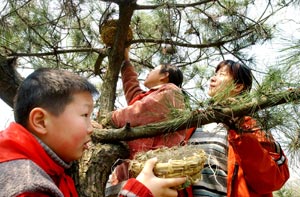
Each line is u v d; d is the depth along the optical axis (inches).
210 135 86.0
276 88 62.3
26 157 43.0
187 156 56.2
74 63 130.1
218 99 67.4
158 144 80.3
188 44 115.2
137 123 80.7
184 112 68.7
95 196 76.1
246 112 65.2
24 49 112.5
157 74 96.4
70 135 46.5
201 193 80.0
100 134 80.4
